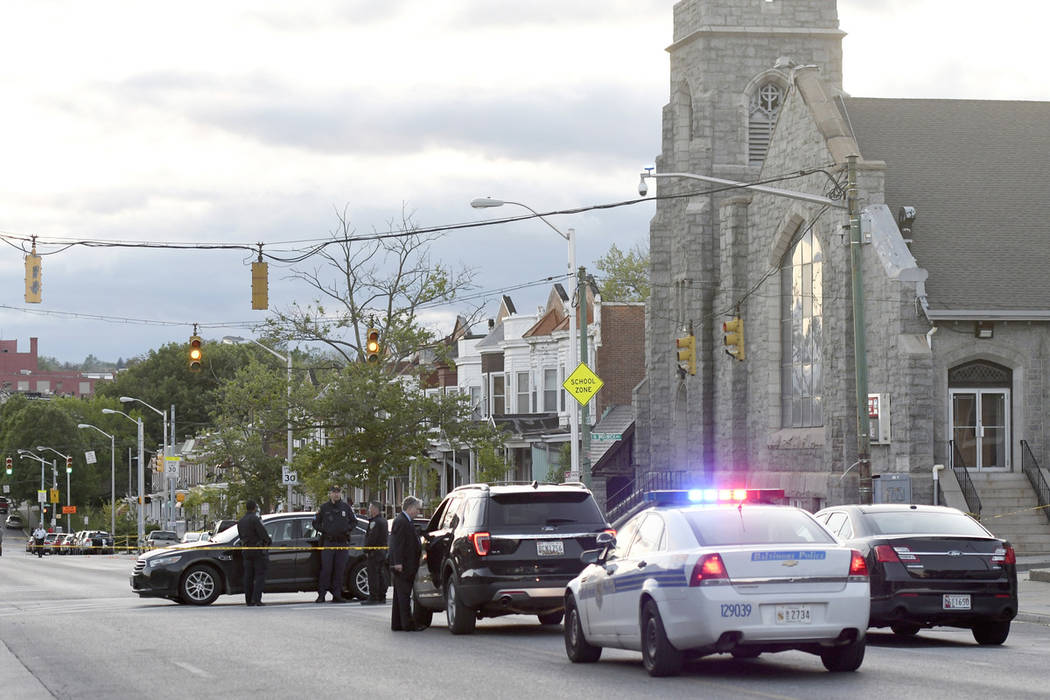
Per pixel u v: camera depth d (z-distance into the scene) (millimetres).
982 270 101812
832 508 52375
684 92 140375
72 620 61375
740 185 73688
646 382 144000
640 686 35031
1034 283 101188
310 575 75938
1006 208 108250
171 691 35500
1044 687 34125
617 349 171000
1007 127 117312
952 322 99000
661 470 137500
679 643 35969
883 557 47969
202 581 74312
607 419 167375
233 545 74688
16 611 70250
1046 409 100562
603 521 51312
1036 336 100625
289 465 152750
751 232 121938
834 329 105250
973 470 100500
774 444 116812
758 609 35375
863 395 71438
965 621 48094
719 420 126688
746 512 37844
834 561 36094
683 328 134875
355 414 139375
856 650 37312
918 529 49250
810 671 38188
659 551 37469
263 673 39219
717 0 136500
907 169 111500
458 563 50938
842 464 104500
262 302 87250
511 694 33750
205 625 57562
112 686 36750
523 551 50062
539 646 47406
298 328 150000
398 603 53656
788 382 117125
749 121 136875
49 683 37656
